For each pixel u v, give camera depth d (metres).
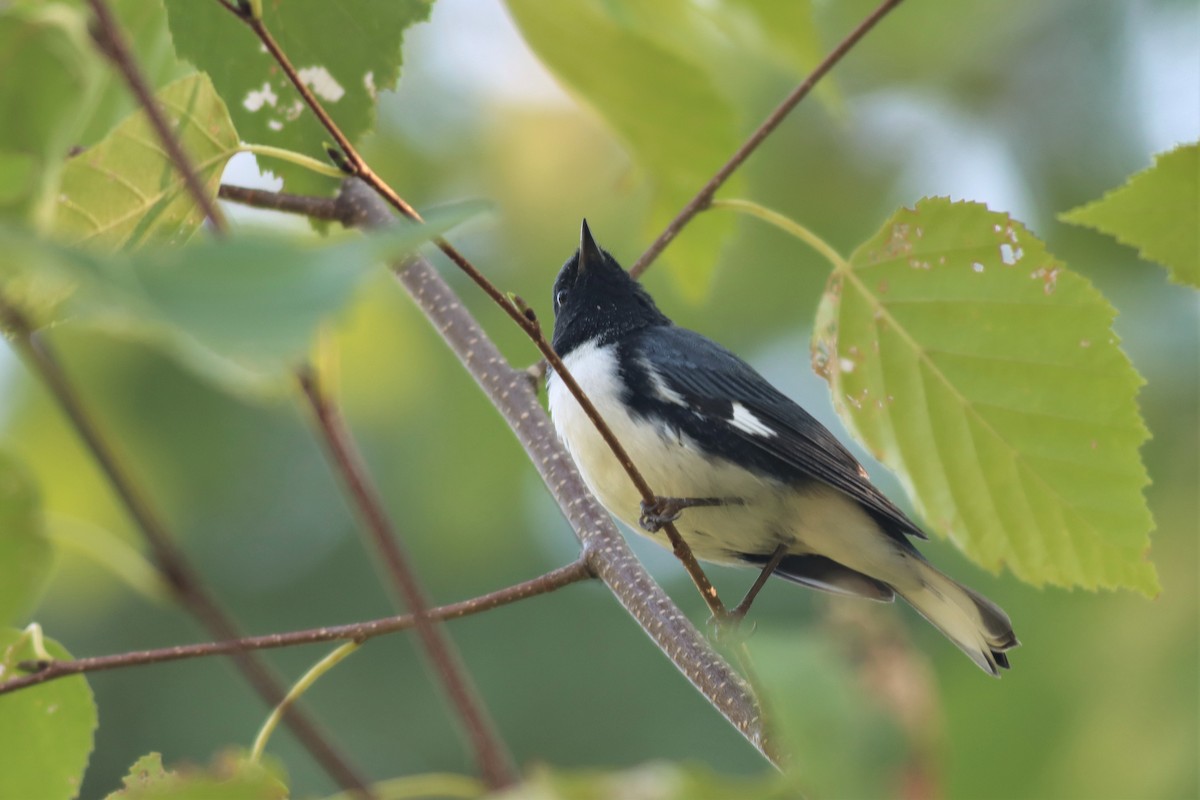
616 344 8.73
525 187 12.27
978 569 11.55
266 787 4.59
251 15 5.10
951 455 7.01
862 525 8.24
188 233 5.31
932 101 12.31
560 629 13.82
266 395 5.45
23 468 6.23
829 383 7.20
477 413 12.27
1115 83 11.80
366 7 6.03
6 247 2.25
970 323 6.81
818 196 12.37
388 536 5.49
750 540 8.53
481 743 5.25
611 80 8.13
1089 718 4.92
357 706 13.63
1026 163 12.03
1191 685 5.12
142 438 12.15
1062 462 6.81
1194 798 4.77
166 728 13.29
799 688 3.14
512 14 7.85
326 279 2.23
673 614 6.47
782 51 8.09
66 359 11.57
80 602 13.12
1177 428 9.50
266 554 13.39
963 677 4.27
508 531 12.98
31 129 3.77
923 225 6.73
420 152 12.20
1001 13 12.05
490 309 12.32
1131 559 6.75
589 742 13.48
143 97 3.56
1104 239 11.52
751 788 3.40
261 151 5.23
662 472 8.26
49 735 6.21
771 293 12.53
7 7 3.64
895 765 3.08
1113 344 6.62
